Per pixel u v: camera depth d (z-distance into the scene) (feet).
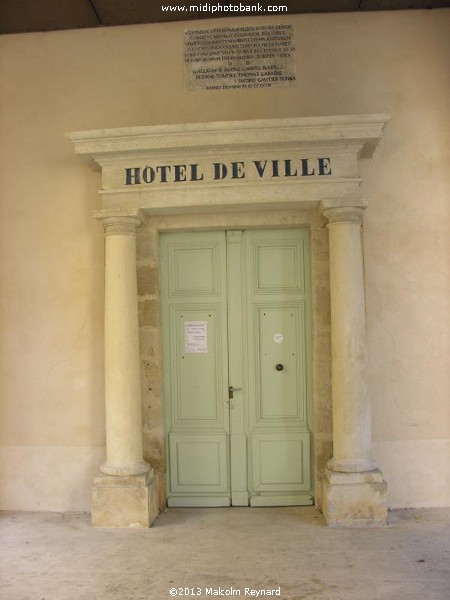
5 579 13.58
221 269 18.56
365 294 17.88
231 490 18.43
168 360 18.61
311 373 18.31
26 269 18.61
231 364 18.51
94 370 18.35
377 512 16.35
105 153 16.89
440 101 18.06
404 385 17.81
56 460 18.34
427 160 17.98
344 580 13.25
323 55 18.28
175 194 16.99
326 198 16.69
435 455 17.74
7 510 18.37
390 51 18.17
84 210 18.51
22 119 18.75
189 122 18.34
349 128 16.35
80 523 17.15
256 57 18.39
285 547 15.10
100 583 13.34
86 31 18.70
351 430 16.66
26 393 18.49
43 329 18.52
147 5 17.71
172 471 18.51
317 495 17.84
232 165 16.93
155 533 16.25
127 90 18.51
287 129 16.46
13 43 18.75
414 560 14.19
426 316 17.87
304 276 18.43
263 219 17.93
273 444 18.35
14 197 18.69
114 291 17.11
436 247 17.88
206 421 18.54
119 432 16.99
